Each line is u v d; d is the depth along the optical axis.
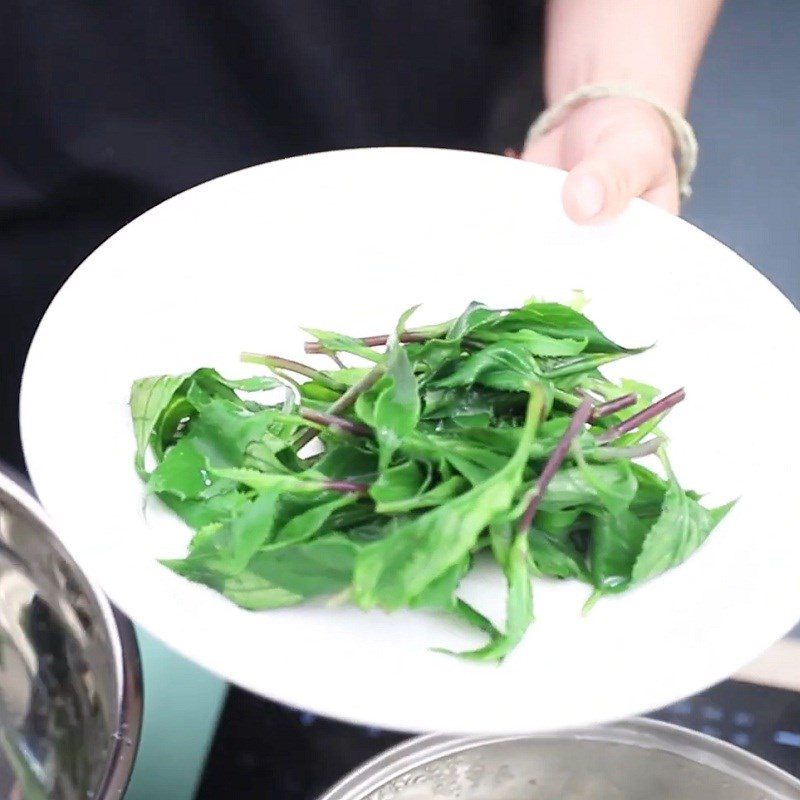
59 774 0.81
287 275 0.84
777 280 1.03
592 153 0.87
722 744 0.79
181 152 0.96
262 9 0.93
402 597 0.74
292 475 0.77
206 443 0.78
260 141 0.98
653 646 0.74
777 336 0.82
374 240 0.85
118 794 0.75
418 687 0.73
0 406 0.96
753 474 0.79
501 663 0.74
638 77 0.94
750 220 1.06
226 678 0.73
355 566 0.74
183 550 0.76
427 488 0.76
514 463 0.75
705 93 1.14
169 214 0.83
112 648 0.78
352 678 0.73
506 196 0.86
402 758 0.79
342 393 0.81
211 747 0.82
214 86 0.95
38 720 0.82
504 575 0.76
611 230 0.85
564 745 0.80
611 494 0.76
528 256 0.85
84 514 0.75
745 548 0.77
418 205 0.86
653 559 0.76
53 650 0.81
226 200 0.84
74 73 0.93
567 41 0.98
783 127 1.12
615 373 0.83
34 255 0.98
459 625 0.75
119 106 0.94
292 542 0.74
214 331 0.83
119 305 0.81
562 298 0.85
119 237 0.82
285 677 0.73
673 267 0.84
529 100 1.04
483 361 0.78
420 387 0.79
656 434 0.79
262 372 0.82
